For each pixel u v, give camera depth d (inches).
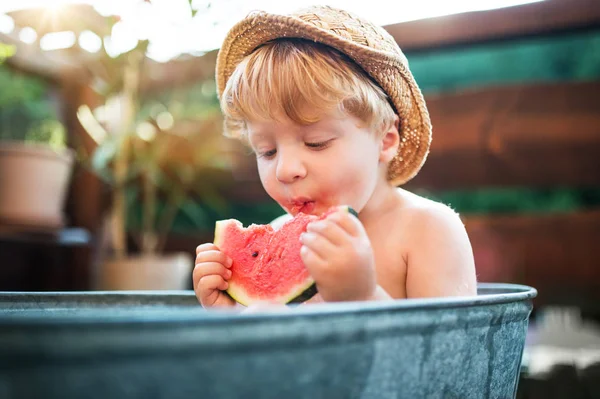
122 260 103.3
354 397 19.9
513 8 89.2
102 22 111.1
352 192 36.1
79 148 116.8
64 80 118.6
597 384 61.0
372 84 37.4
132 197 113.9
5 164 93.5
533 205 109.2
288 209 37.8
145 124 117.6
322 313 18.0
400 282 37.8
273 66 35.5
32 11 110.6
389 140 40.3
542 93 90.2
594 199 104.3
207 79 120.6
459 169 95.0
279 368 17.7
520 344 29.2
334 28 36.7
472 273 36.9
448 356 22.9
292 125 35.0
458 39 92.9
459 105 94.7
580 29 85.9
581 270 88.7
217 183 118.3
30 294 33.6
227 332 16.4
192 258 122.0
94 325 14.9
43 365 14.7
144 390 15.7
